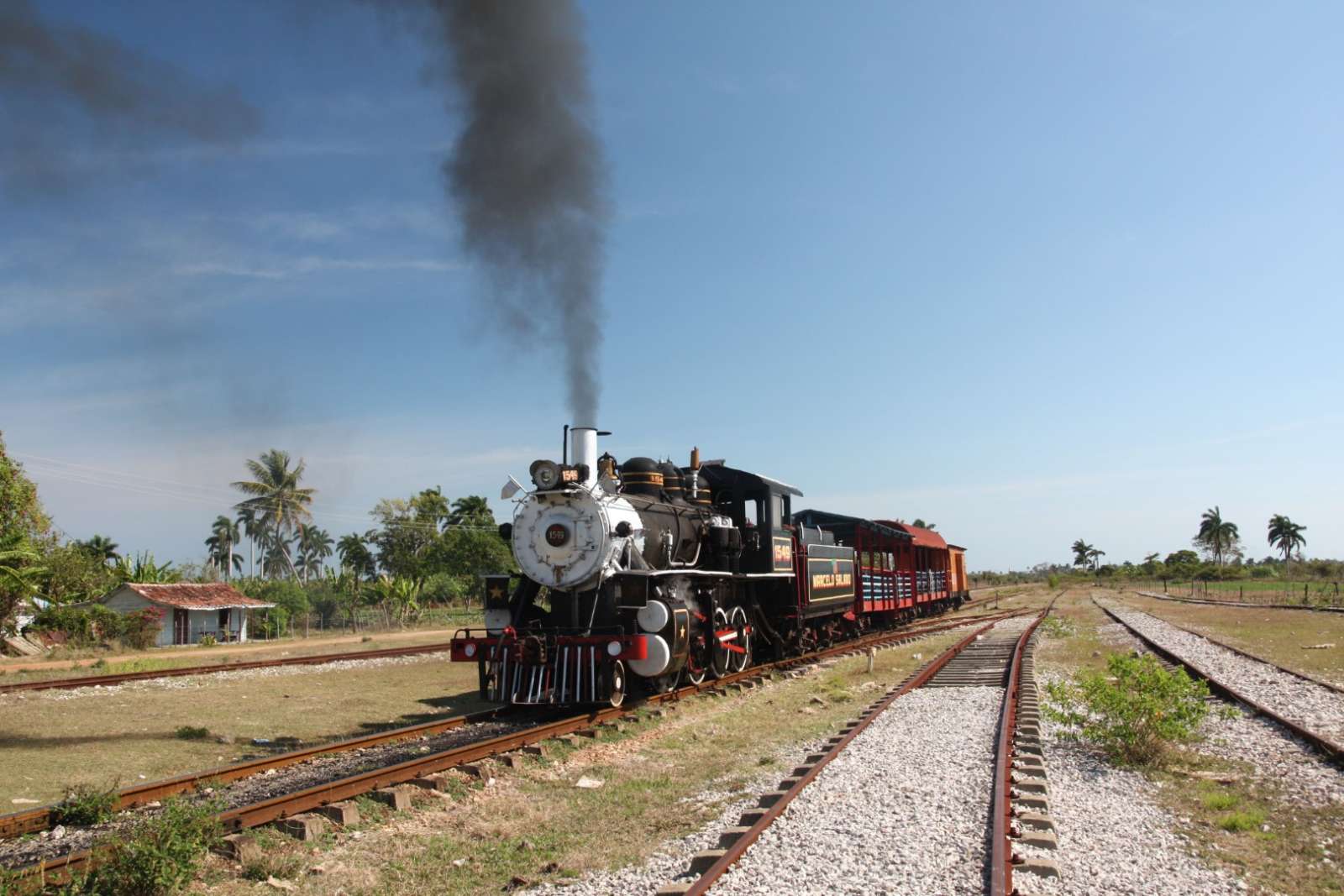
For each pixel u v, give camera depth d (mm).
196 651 31625
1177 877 5789
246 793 7922
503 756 9133
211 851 6227
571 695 12250
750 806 7391
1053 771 8602
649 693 13664
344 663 21266
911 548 33375
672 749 10336
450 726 11430
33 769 9570
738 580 16859
